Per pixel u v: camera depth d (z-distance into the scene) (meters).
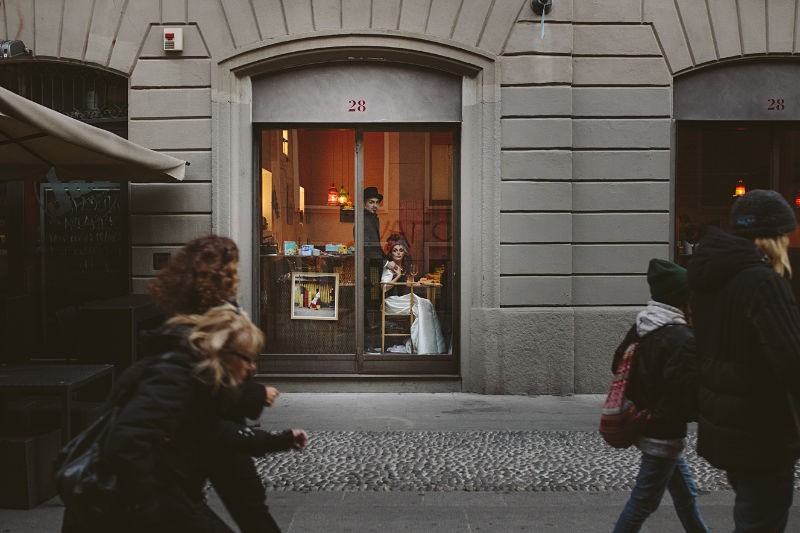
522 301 6.71
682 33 6.78
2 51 6.78
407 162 7.07
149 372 1.86
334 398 6.66
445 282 7.08
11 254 7.52
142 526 1.78
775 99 6.98
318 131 7.09
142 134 6.80
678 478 2.84
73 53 6.89
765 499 2.18
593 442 5.13
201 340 1.91
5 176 5.90
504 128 6.67
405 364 7.06
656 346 2.59
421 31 6.73
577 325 6.77
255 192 7.10
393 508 3.85
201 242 2.11
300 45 6.75
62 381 3.80
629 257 6.80
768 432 2.14
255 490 2.52
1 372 4.07
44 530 3.46
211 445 2.06
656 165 6.79
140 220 6.84
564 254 6.69
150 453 1.76
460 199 6.96
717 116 6.98
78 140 4.76
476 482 4.27
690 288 2.40
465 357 6.89
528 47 6.64
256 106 6.98
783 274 2.26
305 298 7.14
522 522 3.65
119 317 4.98
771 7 6.81
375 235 7.12
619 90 6.76
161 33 6.79
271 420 5.80
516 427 5.59
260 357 7.09
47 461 3.88
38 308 7.48
